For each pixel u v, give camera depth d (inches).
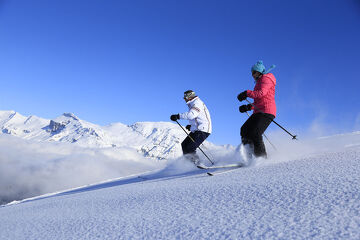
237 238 43.3
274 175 95.6
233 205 64.2
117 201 99.9
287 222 46.8
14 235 73.0
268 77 165.2
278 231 43.4
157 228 56.1
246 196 70.3
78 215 85.4
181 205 73.7
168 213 67.3
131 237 53.1
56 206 119.2
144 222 62.5
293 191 66.6
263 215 52.9
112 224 65.6
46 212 105.1
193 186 101.7
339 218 44.4
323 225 42.6
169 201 81.7
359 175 71.5
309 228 42.5
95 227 65.6
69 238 60.1
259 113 163.9
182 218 60.5
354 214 45.0
